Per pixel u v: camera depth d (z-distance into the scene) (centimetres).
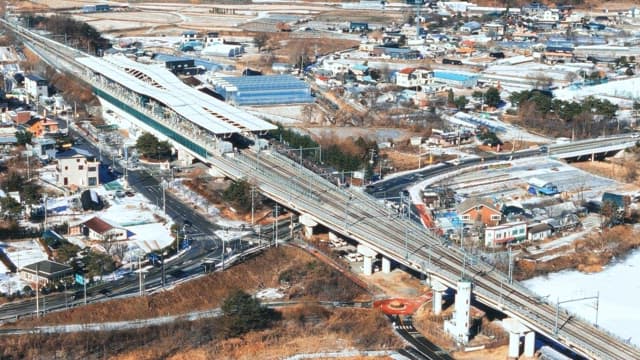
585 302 11794
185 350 10188
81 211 14225
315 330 10738
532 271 12725
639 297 12044
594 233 14325
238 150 16288
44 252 12519
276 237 13125
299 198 13812
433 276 11238
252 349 10281
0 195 14300
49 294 11225
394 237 12331
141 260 12325
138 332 10356
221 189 15450
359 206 13588
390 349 10362
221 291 11544
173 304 11119
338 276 12125
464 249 12231
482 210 14425
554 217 14688
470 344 10488
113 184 15638
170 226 13700
